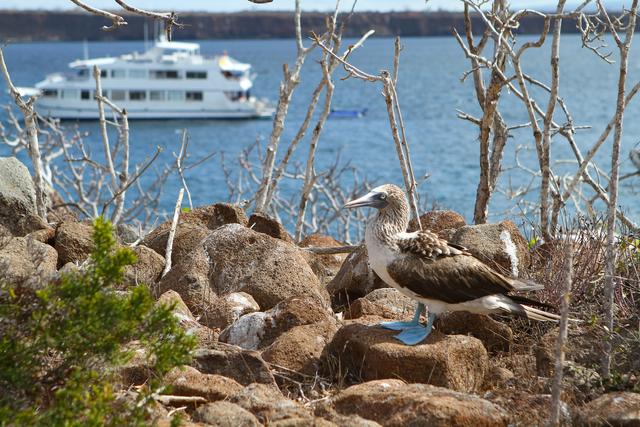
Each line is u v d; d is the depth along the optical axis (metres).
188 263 12.78
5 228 13.20
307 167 17.34
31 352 7.86
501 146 15.43
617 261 11.70
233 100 119.44
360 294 13.56
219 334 11.20
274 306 11.72
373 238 9.97
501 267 12.01
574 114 112.00
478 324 10.95
